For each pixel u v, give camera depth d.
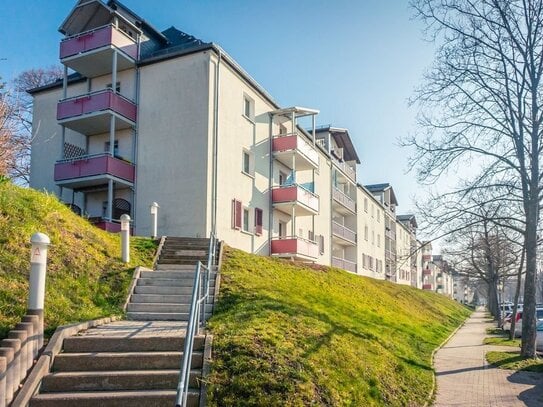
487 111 15.98
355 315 15.02
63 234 11.95
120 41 23.14
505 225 16.64
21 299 8.73
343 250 43.25
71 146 24.67
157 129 22.70
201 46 22.00
